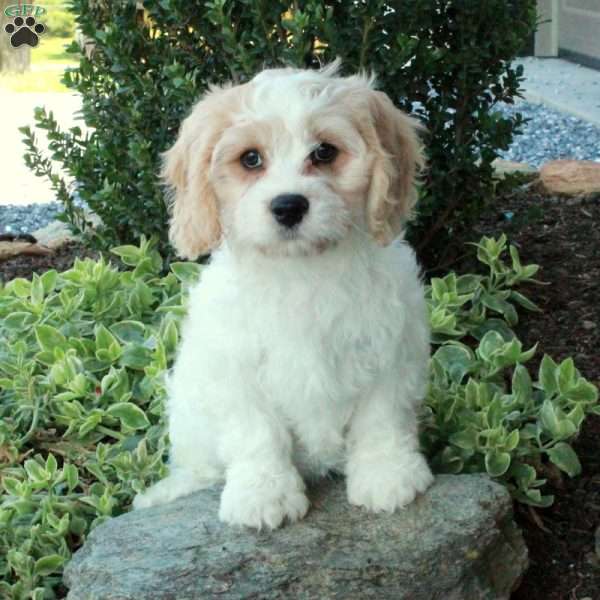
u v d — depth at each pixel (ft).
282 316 2.48
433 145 3.86
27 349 3.53
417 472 2.57
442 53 3.67
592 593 2.72
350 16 3.56
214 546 2.44
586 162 5.23
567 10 9.44
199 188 2.51
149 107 3.84
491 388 3.23
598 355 3.64
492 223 4.64
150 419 3.28
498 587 2.53
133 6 3.83
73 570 2.50
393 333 2.52
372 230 2.45
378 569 2.40
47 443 3.23
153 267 3.92
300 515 2.51
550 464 3.11
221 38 3.67
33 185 6.76
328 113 2.39
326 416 2.58
